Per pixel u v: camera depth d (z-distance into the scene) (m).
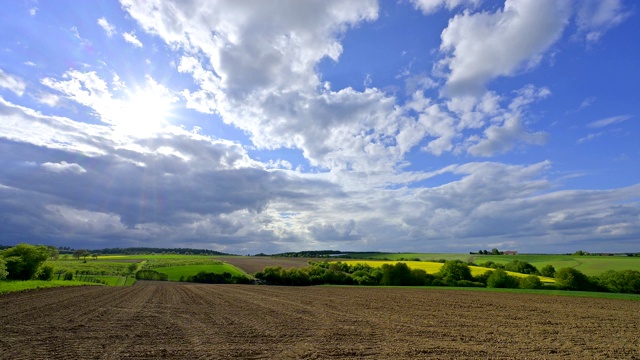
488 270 76.56
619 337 13.98
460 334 14.16
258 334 13.55
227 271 88.38
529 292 41.03
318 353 10.49
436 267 82.38
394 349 11.16
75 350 10.36
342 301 29.22
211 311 21.27
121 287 47.53
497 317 19.72
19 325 14.19
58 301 23.83
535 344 12.33
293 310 22.20
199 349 10.84
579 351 11.34
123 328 14.43
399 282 68.00
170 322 16.45
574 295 36.56
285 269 81.94
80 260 113.88
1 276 34.28
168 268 93.75
